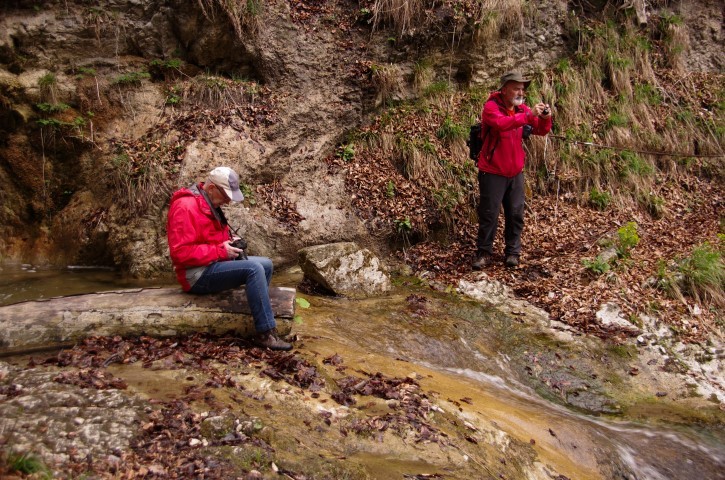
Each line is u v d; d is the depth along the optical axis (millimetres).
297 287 6137
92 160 6785
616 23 9445
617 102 8742
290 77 7617
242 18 7391
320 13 7969
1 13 6848
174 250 4062
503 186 6363
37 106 6758
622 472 4004
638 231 7340
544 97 8555
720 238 7027
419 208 7234
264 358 4051
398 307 5828
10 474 2445
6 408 2975
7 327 3873
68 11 7051
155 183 6438
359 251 6316
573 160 8031
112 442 2826
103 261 6539
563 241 7109
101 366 3680
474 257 6891
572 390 5062
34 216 6801
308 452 3064
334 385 3928
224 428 3068
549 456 3809
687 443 4480
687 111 8867
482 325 5695
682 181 8344
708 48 9766
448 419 3758
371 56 8125
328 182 7297
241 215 6641
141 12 7332
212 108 7156
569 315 5863
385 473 3031
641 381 5211
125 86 7074
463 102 8359
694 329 5762
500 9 8539
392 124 7930
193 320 4203
